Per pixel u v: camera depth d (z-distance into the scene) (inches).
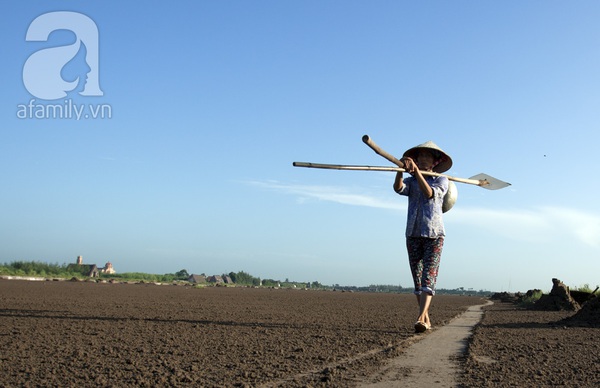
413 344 289.9
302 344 283.6
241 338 305.6
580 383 186.1
